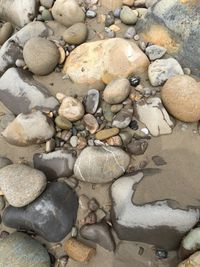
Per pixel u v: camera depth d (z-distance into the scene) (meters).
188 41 0.85
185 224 0.72
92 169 0.77
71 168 0.80
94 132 0.82
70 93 0.87
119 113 0.81
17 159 0.84
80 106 0.82
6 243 0.75
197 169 0.78
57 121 0.83
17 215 0.77
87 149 0.78
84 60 0.88
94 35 0.94
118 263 0.75
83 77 0.87
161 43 0.89
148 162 0.79
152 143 0.81
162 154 0.80
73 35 0.91
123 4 0.97
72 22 0.95
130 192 0.75
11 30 1.00
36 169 0.79
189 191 0.75
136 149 0.79
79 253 0.75
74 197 0.79
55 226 0.76
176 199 0.74
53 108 0.86
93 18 0.96
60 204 0.77
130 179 0.77
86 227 0.76
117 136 0.80
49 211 0.76
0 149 0.86
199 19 0.83
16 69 0.90
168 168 0.78
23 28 0.95
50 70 0.90
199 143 0.80
